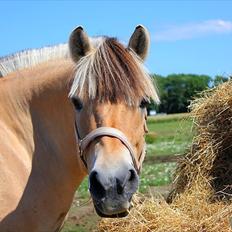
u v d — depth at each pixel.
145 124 3.84
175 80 63.81
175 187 6.91
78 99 3.59
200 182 6.51
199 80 63.28
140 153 3.75
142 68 3.68
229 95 6.73
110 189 3.26
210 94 7.08
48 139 4.15
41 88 4.14
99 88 3.52
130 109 3.55
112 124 3.49
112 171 3.30
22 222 3.98
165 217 5.80
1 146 3.97
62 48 4.39
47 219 4.14
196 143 6.77
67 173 4.15
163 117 47.78
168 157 18.42
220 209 5.83
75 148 4.04
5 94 4.20
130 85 3.55
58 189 4.16
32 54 4.40
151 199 6.36
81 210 9.74
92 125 3.52
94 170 3.32
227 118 6.68
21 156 4.06
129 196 3.36
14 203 3.91
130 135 3.54
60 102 4.05
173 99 56.66
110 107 3.52
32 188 4.04
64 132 4.07
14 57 4.41
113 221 6.07
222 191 6.41
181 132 7.10
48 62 4.29
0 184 3.87
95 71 3.55
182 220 5.71
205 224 5.57
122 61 3.60
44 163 4.14
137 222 5.91
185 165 6.80
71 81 3.88
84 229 8.35
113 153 3.39
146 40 3.80
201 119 6.89
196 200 6.17
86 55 3.70
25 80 4.23
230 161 6.66
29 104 4.18
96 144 3.49
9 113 4.15
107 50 3.63
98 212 3.39
